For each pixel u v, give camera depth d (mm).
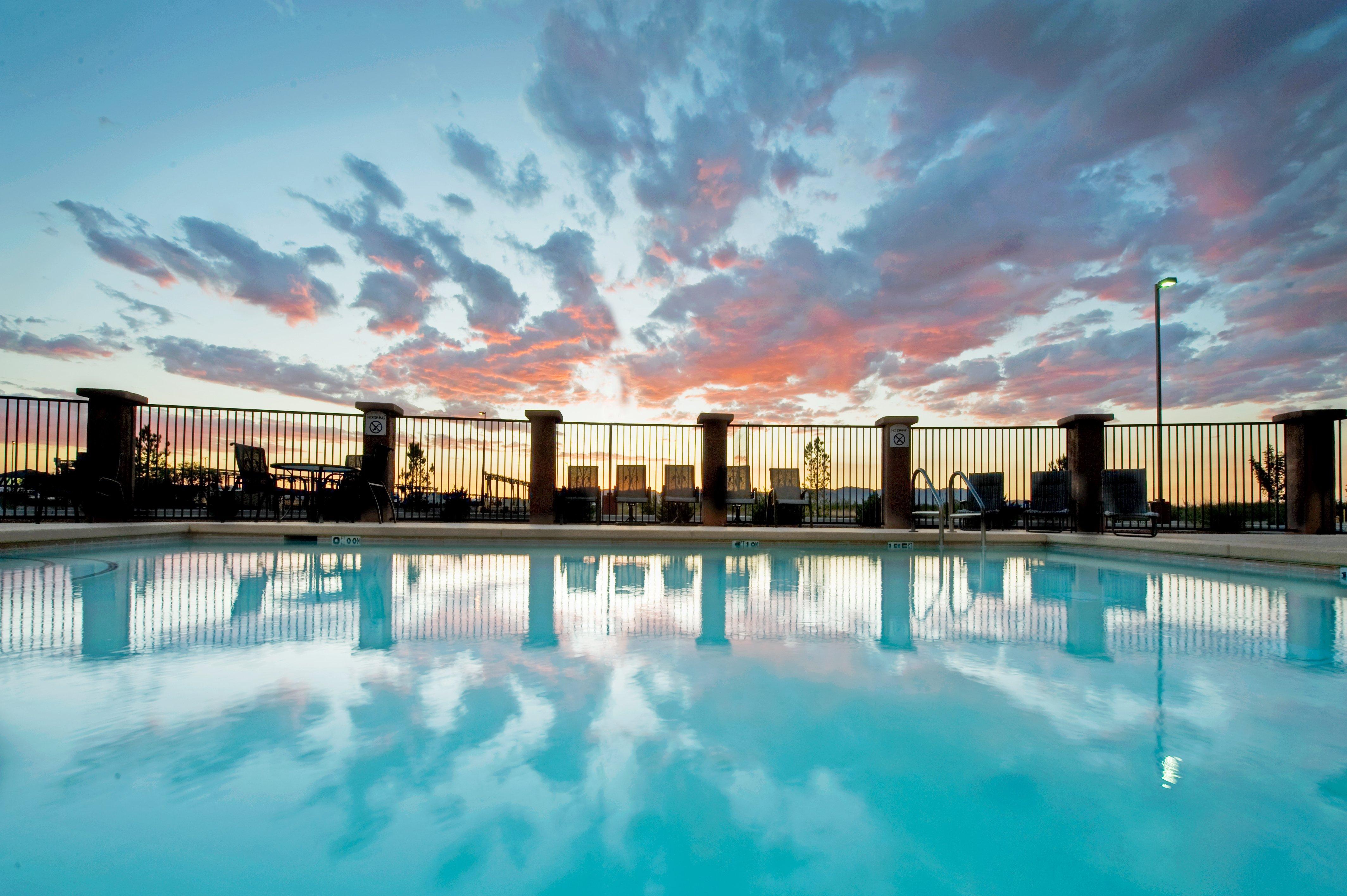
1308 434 8555
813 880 1017
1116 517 7309
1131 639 2729
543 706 1781
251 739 1510
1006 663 2318
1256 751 1525
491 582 4445
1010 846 1119
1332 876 1028
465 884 984
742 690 1966
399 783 1299
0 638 2551
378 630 2771
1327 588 4438
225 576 4535
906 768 1419
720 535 7258
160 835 1090
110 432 7535
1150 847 1117
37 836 1078
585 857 1061
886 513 8984
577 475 9359
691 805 1241
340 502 8414
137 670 2090
